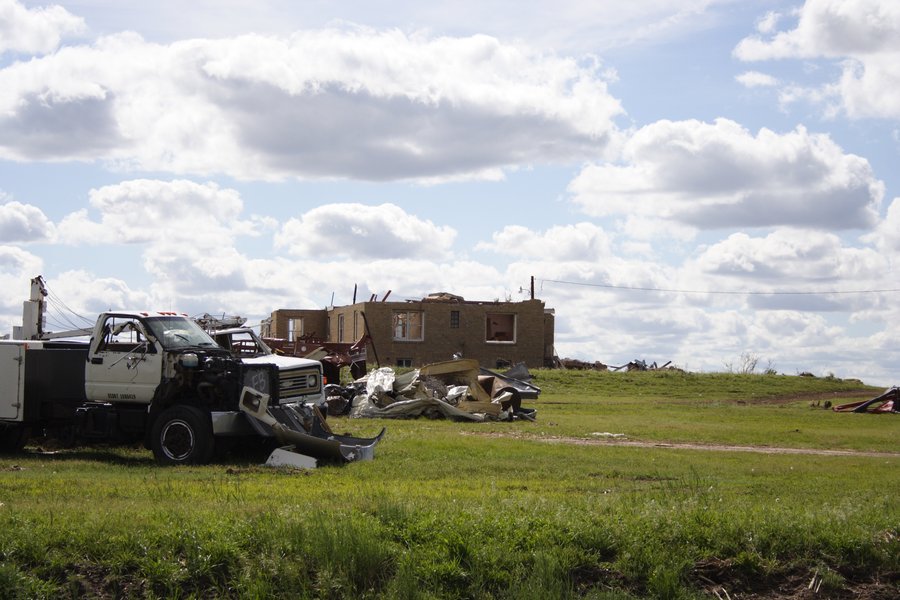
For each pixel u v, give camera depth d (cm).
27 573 873
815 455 2183
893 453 2338
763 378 6016
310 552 912
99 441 1762
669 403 4522
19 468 1540
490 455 1866
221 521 952
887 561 981
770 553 977
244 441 1745
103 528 937
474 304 7750
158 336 1703
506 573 910
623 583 933
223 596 869
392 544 936
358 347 4559
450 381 3331
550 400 4400
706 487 1465
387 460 1727
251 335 2139
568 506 1090
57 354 1842
